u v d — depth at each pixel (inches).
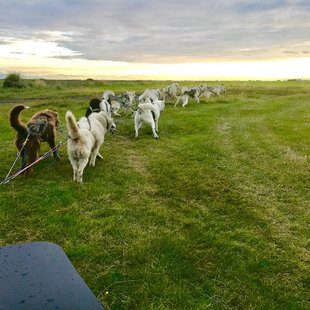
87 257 136.2
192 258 139.9
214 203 201.2
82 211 181.5
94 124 241.1
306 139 386.3
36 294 39.0
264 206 200.7
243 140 374.6
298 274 133.9
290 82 2193.7
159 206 192.4
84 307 38.3
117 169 256.5
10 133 376.2
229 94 1054.4
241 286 123.8
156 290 118.3
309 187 232.8
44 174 233.6
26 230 157.1
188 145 341.4
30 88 1186.6
